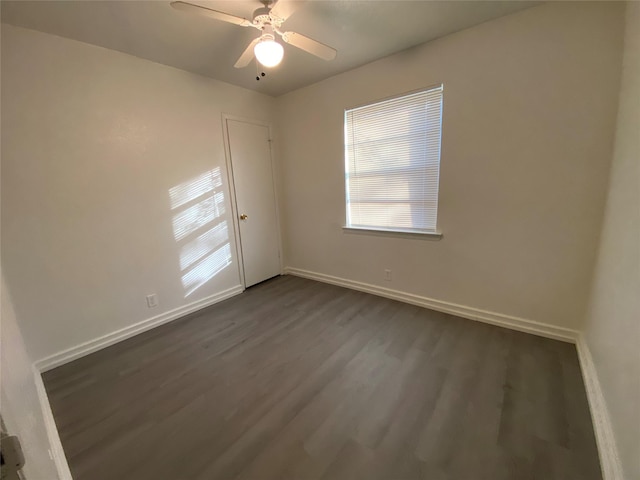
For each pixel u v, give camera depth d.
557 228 2.10
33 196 2.01
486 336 2.29
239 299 3.29
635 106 1.43
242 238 3.48
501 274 2.39
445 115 2.45
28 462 0.64
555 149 2.03
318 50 1.90
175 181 2.78
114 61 2.32
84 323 2.29
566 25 1.87
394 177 2.89
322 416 1.55
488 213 2.38
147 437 1.46
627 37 1.66
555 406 1.56
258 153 3.57
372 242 3.19
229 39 2.21
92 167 2.26
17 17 1.81
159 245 2.71
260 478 1.23
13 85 1.89
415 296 2.95
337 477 1.22
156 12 1.85
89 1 1.70
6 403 0.58
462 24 2.17
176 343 2.38
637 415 1.01
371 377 1.86
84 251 2.27
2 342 0.79
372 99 2.84
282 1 1.54
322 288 3.53
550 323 2.23
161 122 2.64
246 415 1.58
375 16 2.02
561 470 1.22
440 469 1.24
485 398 1.64
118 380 1.93
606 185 1.88
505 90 2.15
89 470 1.30
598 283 1.80
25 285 2.01
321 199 3.55
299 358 2.10
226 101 3.16
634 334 1.13
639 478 0.94
